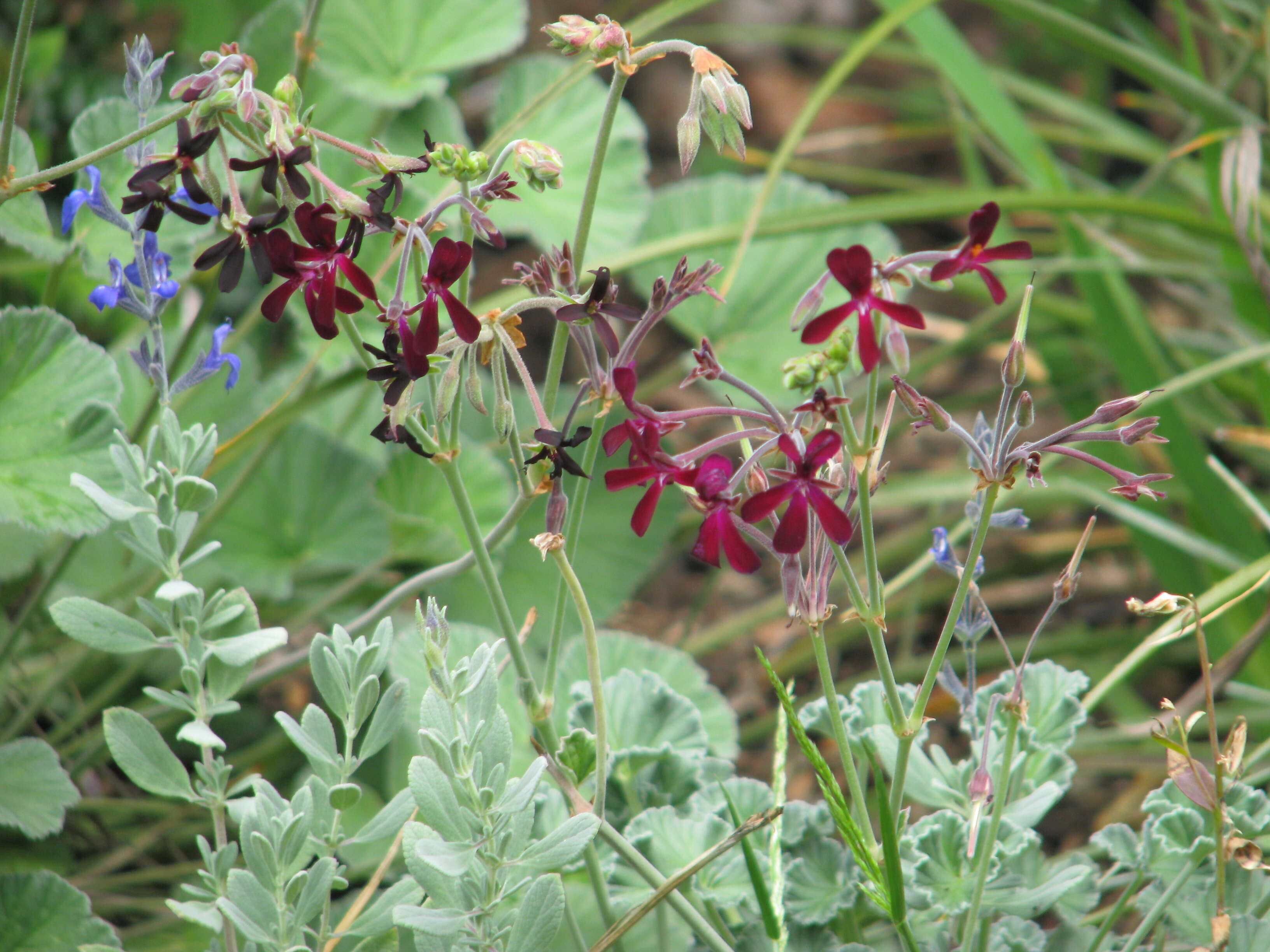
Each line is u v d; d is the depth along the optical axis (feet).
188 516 2.20
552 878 2.15
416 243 2.13
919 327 2.05
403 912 2.12
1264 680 3.29
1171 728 2.28
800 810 2.42
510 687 2.61
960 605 2.18
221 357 2.23
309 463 3.41
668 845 2.37
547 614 3.40
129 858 2.76
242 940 2.33
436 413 2.18
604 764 2.27
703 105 2.16
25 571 2.72
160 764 2.19
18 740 2.58
